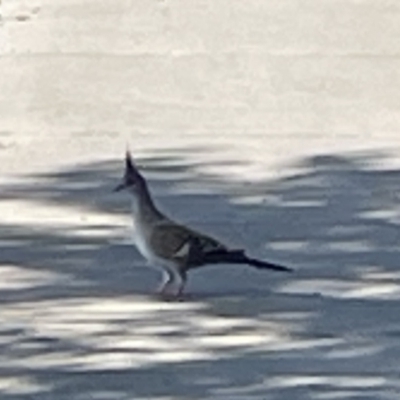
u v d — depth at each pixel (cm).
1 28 1847
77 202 1319
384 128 1551
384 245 1226
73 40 1798
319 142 1500
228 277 1148
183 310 1084
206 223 1265
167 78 1683
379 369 993
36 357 1011
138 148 1474
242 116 1577
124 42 1791
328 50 1767
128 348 1024
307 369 991
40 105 1608
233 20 1867
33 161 1438
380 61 1734
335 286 1135
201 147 1477
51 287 1133
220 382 970
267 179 1385
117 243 1220
